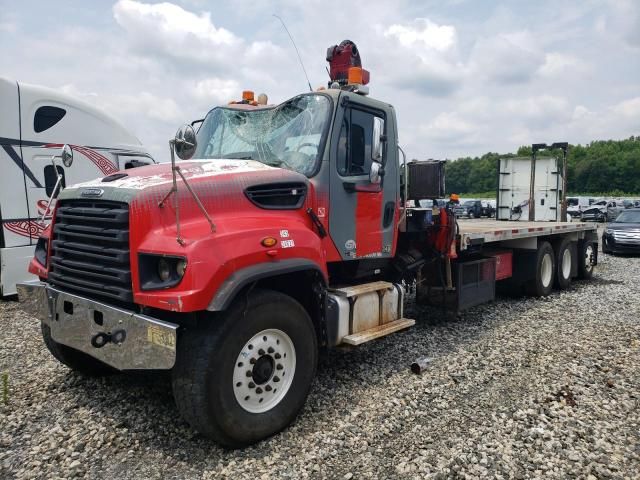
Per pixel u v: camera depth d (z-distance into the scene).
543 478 3.22
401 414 4.12
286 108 4.91
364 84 5.27
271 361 3.73
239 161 4.47
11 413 4.09
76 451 3.51
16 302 8.66
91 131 10.14
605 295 9.45
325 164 4.52
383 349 5.83
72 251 3.87
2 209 8.64
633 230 17.05
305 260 3.90
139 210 3.38
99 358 3.63
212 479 3.20
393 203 5.43
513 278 8.96
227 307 3.37
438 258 6.65
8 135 8.76
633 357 5.56
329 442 3.65
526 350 5.83
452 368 5.20
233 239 3.45
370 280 5.60
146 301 3.29
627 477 3.24
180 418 4.00
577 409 4.23
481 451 3.54
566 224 10.58
